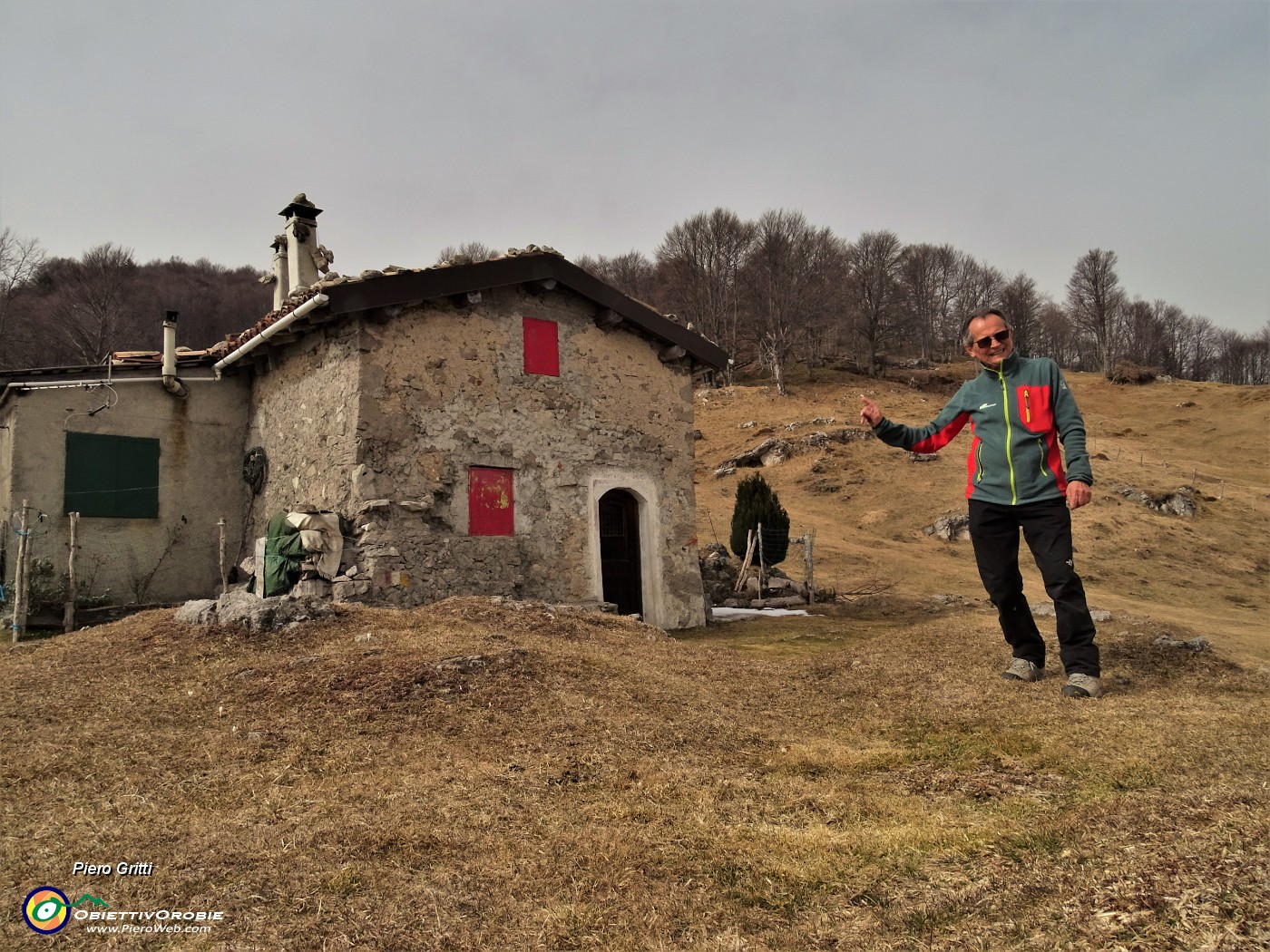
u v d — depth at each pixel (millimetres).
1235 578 26266
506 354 12242
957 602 16797
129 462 13148
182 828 3805
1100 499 32031
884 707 5680
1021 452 5551
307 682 6027
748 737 5332
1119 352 83938
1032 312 81375
